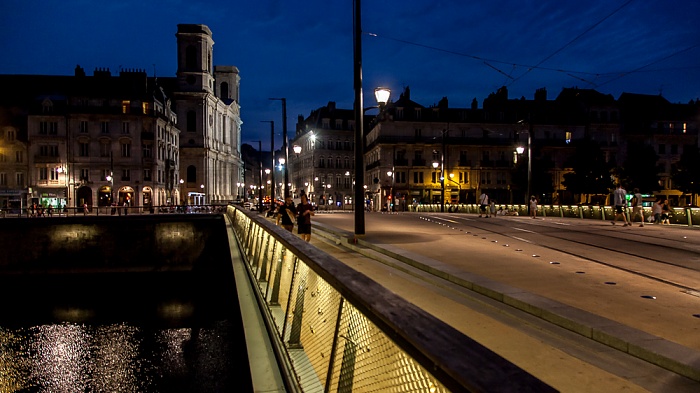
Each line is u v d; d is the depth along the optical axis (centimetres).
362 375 237
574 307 651
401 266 1110
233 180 11750
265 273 759
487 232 1942
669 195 7500
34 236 3794
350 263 1222
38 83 6925
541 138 7462
